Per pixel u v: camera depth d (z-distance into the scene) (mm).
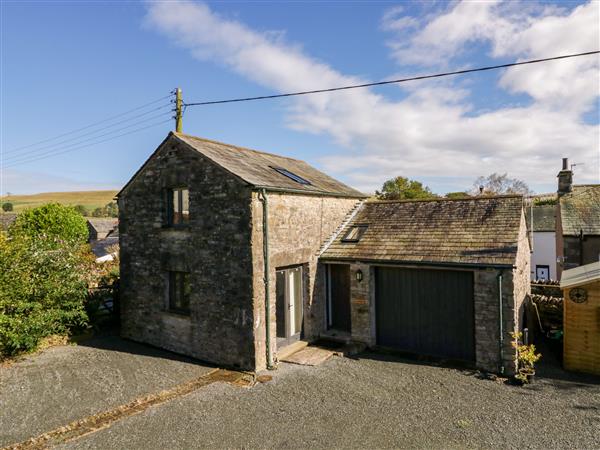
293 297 11430
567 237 17562
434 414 7438
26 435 6926
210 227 10445
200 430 6941
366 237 12227
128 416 7484
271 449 6348
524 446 6352
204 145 11688
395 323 11250
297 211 11227
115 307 14570
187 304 11422
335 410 7633
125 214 12781
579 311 9469
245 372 9695
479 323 9578
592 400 7938
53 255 12547
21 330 11047
